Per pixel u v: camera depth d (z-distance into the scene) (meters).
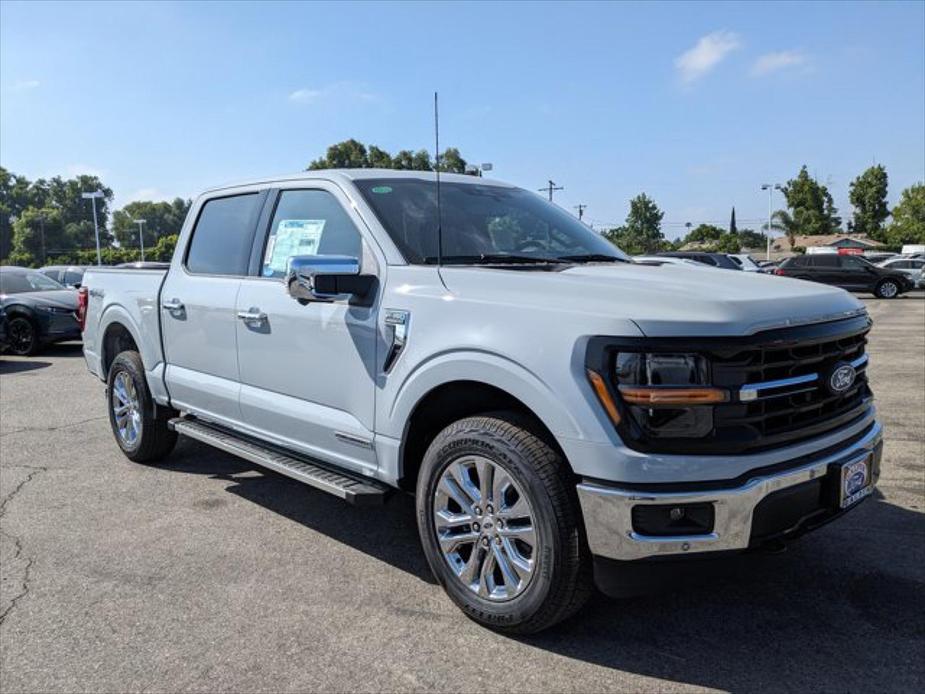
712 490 2.64
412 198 3.94
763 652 2.97
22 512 4.68
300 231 4.14
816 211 83.38
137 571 3.80
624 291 2.88
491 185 4.51
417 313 3.29
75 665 2.95
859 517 4.38
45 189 153.12
